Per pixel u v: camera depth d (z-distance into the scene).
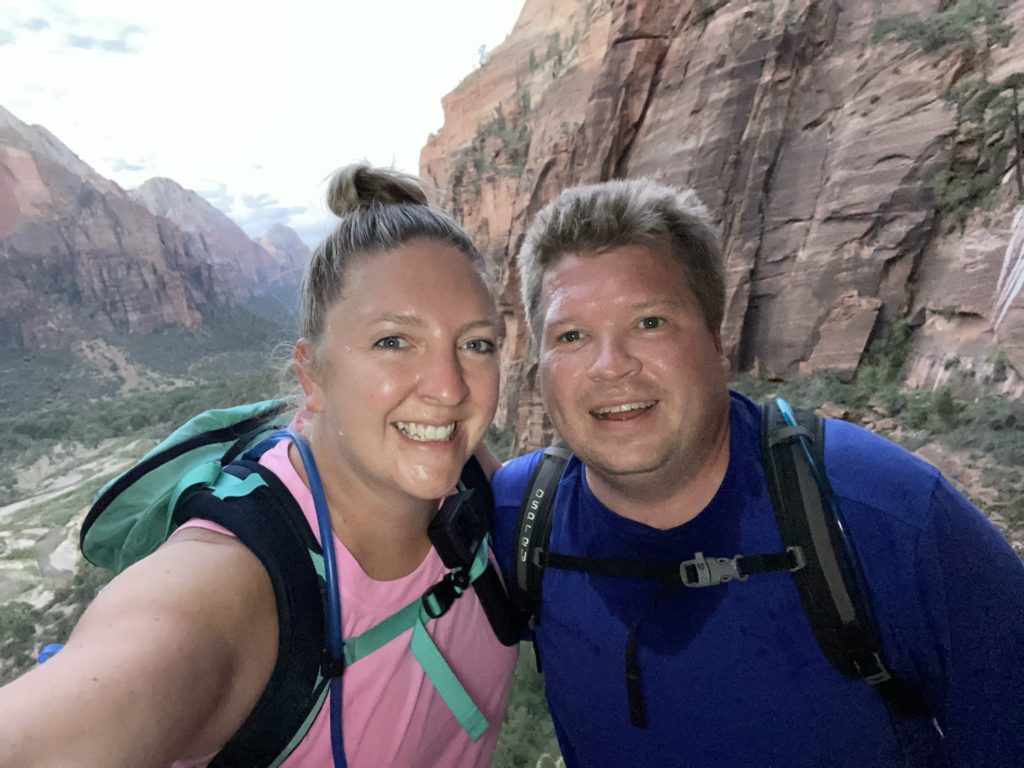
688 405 0.49
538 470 0.61
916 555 0.46
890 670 0.46
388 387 0.42
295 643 0.38
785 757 0.48
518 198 9.60
